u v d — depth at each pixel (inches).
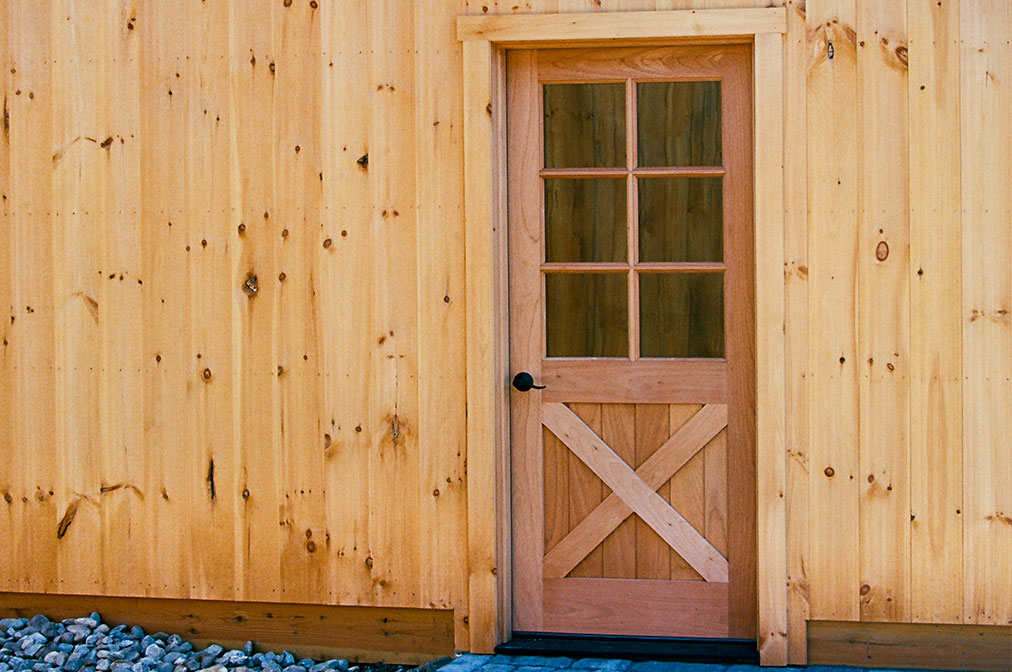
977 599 154.1
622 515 164.7
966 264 153.5
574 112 164.7
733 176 161.3
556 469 166.2
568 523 166.1
